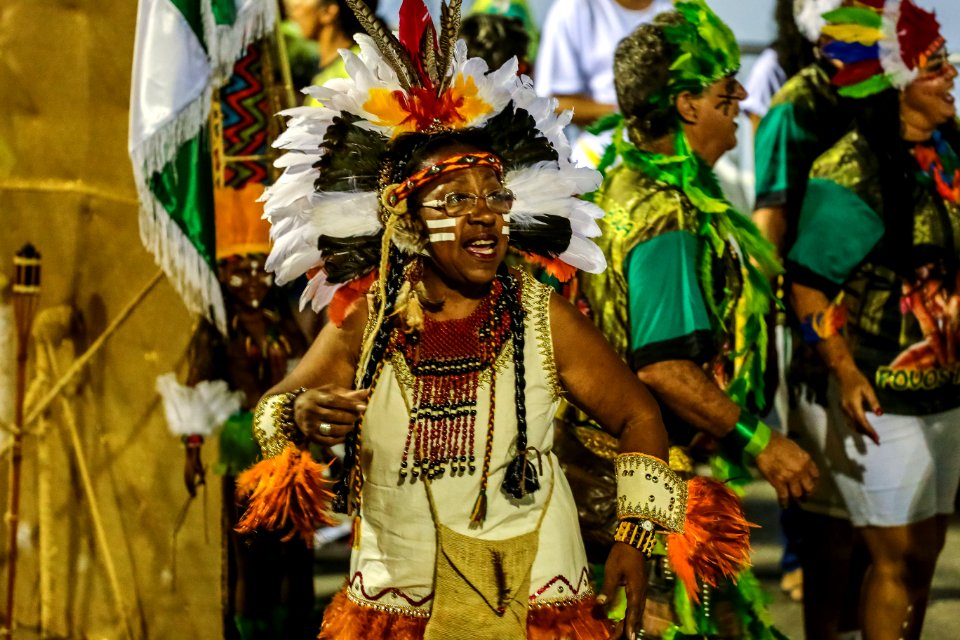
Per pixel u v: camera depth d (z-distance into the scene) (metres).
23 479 9.98
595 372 6.58
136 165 9.09
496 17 10.51
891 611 9.84
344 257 6.73
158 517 9.82
